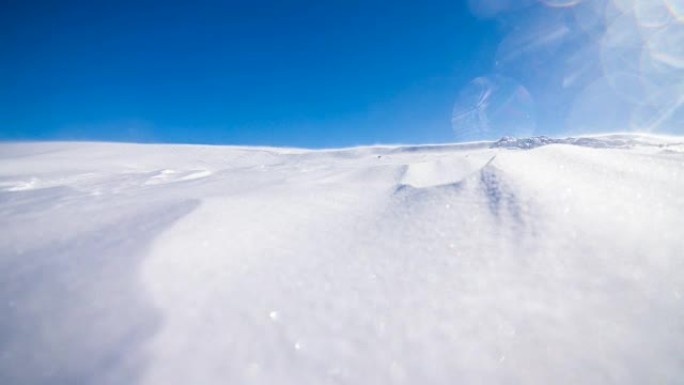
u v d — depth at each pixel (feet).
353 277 14.78
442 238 18.25
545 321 10.97
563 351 9.71
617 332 10.19
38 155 87.56
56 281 12.85
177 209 21.89
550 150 37.19
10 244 16.33
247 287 13.51
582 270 13.52
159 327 10.53
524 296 12.35
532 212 19.43
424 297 12.89
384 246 18.11
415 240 18.43
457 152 119.14
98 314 11.03
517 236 17.10
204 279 13.67
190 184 40.40
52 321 10.72
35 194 33.01
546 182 24.68
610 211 18.80
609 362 9.20
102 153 101.45
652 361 9.09
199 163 97.81
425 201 24.90
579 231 16.58
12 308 11.35
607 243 15.23
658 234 15.71
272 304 12.48
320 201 28.25
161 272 13.61
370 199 29.09
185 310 11.54
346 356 9.99
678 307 10.95
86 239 16.83
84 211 22.04
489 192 24.22
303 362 9.70
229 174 54.24
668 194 21.50
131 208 22.18
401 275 14.74
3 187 39.22
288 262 16.14
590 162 31.76
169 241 16.35
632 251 14.42
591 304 11.53
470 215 20.85
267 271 15.02
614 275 12.95
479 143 130.72
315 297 13.08
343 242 19.07
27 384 8.53
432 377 9.20
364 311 12.17
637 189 22.84
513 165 30.14
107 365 9.07
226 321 11.25
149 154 107.96
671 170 27.89
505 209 20.66
